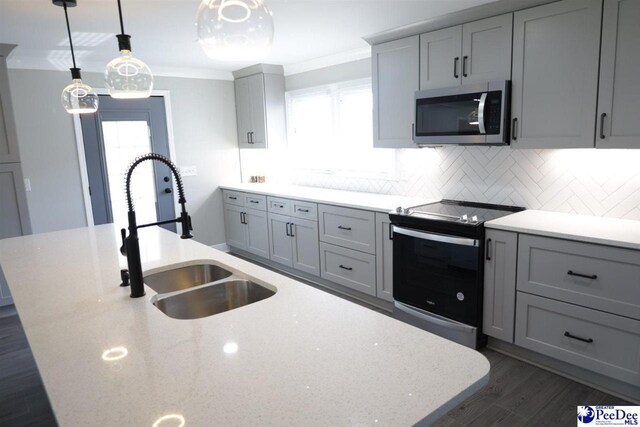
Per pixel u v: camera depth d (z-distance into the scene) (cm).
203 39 134
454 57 304
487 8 279
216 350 126
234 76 533
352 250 371
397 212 316
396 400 100
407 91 339
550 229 244
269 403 100
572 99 252
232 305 199
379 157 417
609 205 274
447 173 361
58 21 293
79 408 101
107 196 463
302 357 121
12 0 245
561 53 253
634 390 230
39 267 218
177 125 502
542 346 255
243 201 505
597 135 244
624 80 231
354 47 403
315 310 154
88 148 448
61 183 435
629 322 218
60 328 145
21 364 298
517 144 280
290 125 512
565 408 228
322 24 320
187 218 188
